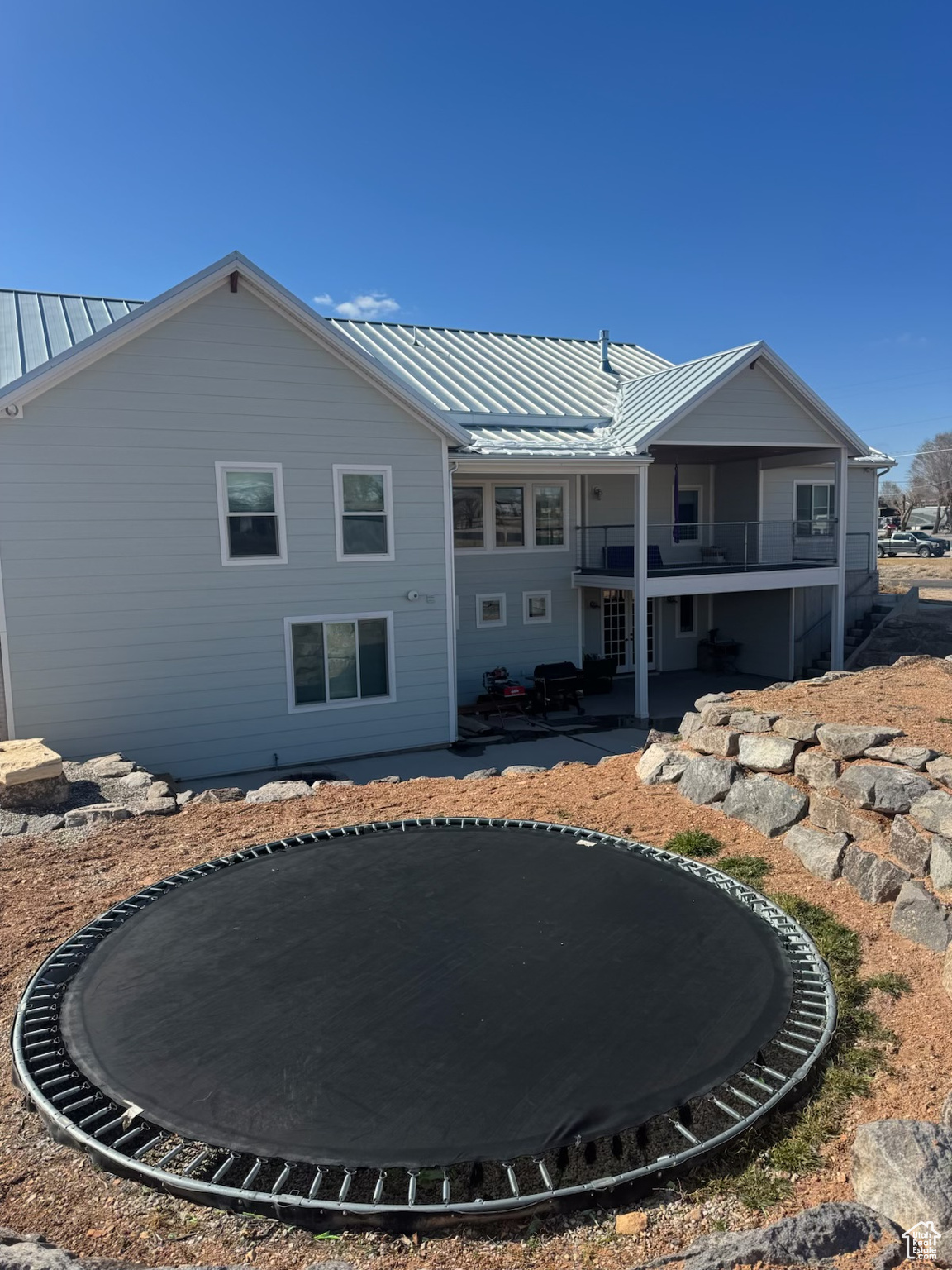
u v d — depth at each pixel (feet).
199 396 37.73
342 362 40.65
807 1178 10.90
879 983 15.03
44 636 35.88
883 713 25.26
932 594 86.63
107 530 36.52
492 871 19.86
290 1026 13.39
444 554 44.37
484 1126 11.01
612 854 20.89
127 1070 12.41
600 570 56.95
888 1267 8.93
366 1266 9.86
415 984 14.65
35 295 46.01
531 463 46.85
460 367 60.44
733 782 23.61
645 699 51.39
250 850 21.70
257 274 37.42
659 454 60.59
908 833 18.21
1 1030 14.11
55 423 35.19
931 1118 11.59
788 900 18.20
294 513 40.34
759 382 53.98
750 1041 12.86
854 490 69.97
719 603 68.18
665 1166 10.62
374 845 21.88
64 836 23.29
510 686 52.75
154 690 38.17
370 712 43.29
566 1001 13.98
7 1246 9.27
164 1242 10.11
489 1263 9.87
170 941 16.49
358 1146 10.68
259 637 40.14
